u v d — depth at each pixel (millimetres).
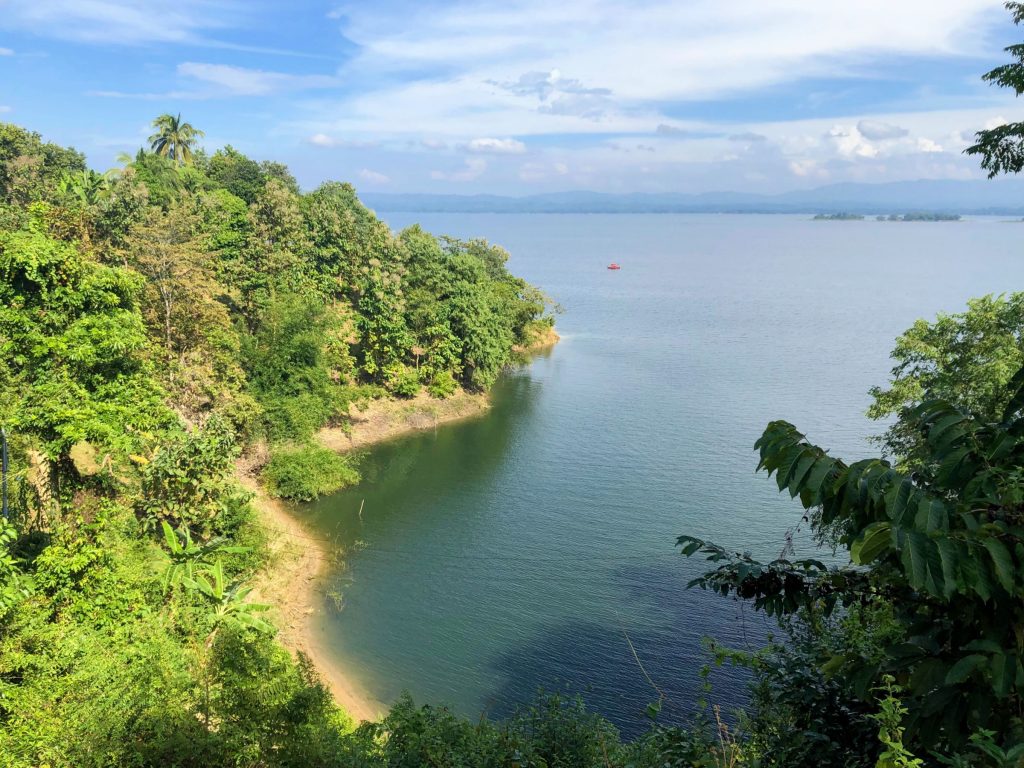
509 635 29328
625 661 27484
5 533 17281
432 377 59938
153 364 35281
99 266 27703
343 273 65250
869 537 4684
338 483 43375
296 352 46062
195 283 41406
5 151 60406
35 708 14805
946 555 4410
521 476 46469
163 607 22641
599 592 32469
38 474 23469
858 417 58719
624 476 46438
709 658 27406
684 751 8430
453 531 38531
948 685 5012
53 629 17812
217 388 40406
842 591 6109
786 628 9102
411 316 58188
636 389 68562
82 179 49875
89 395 25578
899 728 4961
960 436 5836
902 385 26484
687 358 83188
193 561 25078
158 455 27297
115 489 25516
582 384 70500
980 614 4855
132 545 24125
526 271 197125
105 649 17828
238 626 22672
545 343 89625
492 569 34500
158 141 84188
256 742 14141
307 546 36312
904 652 5281
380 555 35844
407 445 52156
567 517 40281
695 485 44906
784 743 7535
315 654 27734
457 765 12094
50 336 25172
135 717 14211
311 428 45281
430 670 27156
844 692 7398
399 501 42406
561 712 13344
